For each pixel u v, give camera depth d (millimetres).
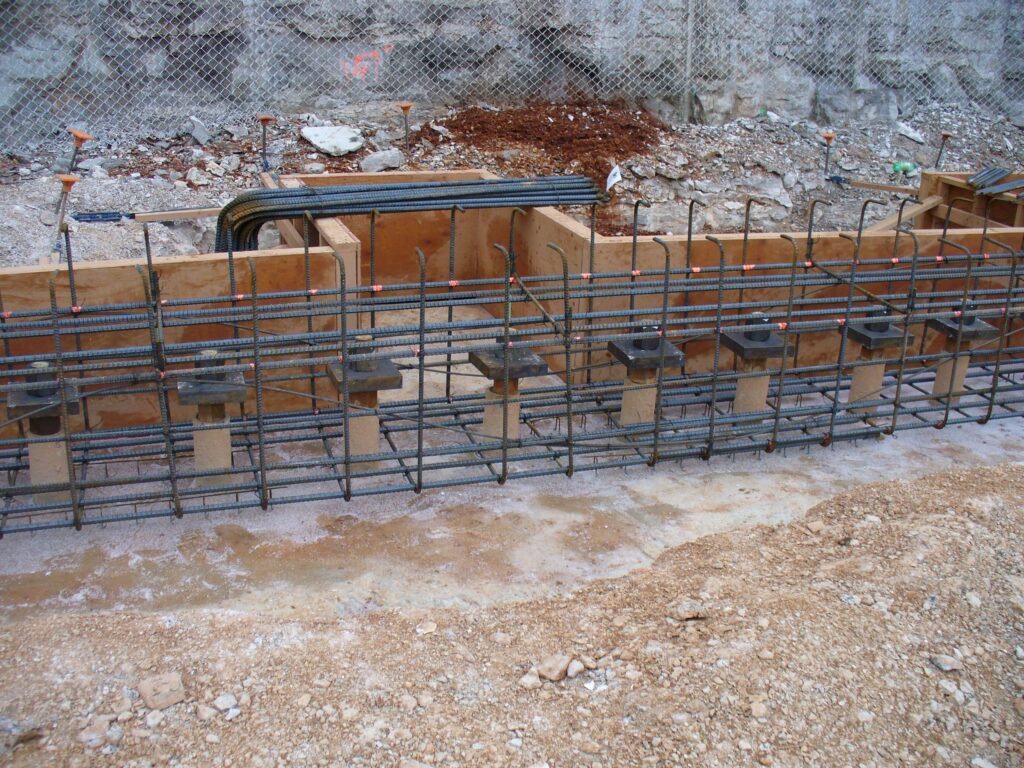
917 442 7320
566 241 7703
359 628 4984
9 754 4117
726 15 14672
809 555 5754
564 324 6195
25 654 4633
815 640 4926
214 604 5156
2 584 5250
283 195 7531
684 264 7520
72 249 9406
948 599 5305
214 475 5930
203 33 13070
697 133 14523
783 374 6668
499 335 6113
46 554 5516
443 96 14141
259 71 13367
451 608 5211
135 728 4273
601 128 13953
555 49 14359
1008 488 6492
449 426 6379
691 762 4266
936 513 6090
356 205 7508
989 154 15570
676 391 7145
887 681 4754
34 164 11773
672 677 4688
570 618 5137
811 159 14500
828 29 15414
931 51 16234
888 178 14562
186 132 12727
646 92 14680
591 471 6699
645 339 6492
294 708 4418
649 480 6602
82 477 6234
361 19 13617
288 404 7043
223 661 4672
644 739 4363
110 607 5105
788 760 4312
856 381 7359
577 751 4297
